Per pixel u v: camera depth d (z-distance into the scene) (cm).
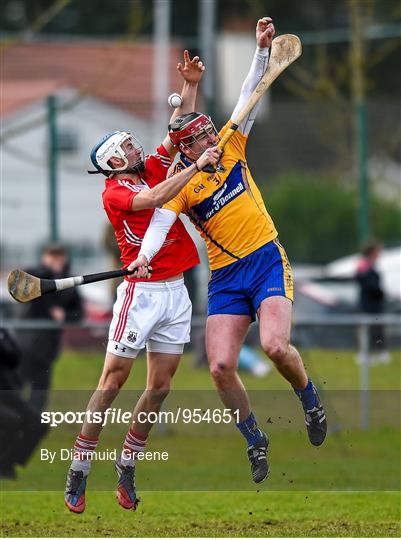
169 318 2344
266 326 2291
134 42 5694
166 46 7925
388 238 7444
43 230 6372
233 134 2306
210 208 2348
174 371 2389
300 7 12812
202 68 2412
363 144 5566
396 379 3925
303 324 3881
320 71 6856
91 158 2320
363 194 5575
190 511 2777
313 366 3850
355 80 6525
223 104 6347
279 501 2908
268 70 2319
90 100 7381
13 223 6275
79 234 6462
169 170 2450
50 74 7856
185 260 2361
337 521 2630
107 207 2316
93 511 2781
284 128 10688
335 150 9119
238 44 6369
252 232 2355
